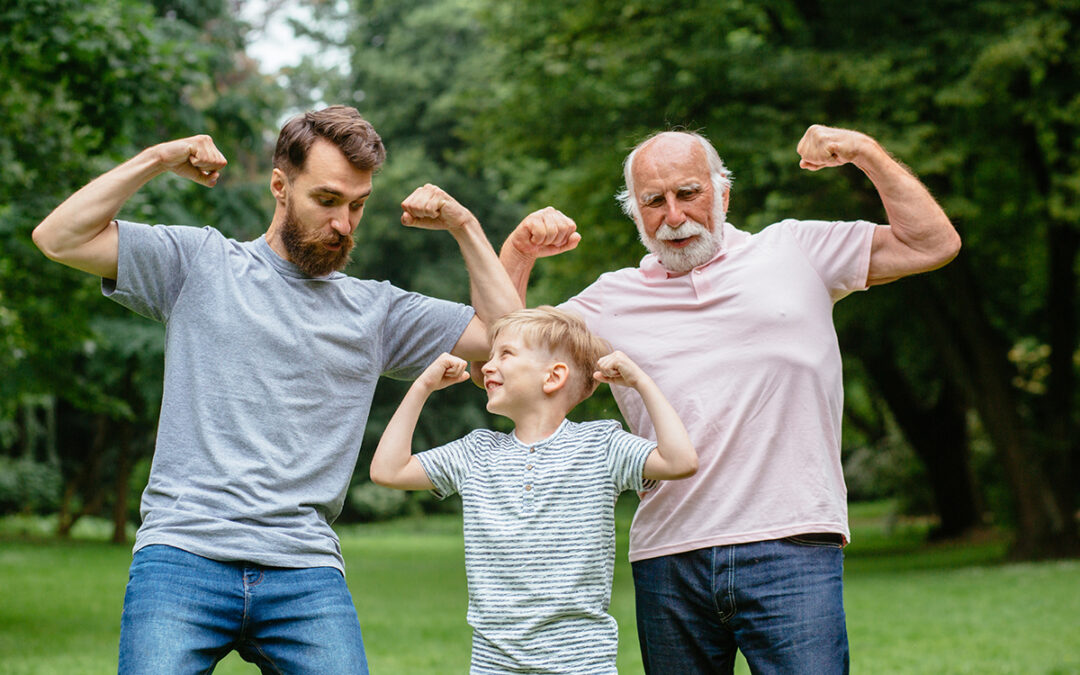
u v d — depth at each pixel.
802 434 2.84
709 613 2.87
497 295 2.97
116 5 8.12
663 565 2.91
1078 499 15.26
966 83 11.20
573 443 2.73
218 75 21.08
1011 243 15.56
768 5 13.33
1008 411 13.52
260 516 2.56
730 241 3.06
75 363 21.03
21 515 27.03
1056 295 14.31
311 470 2.64
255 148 18.27
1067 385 14.31
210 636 2.51
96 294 11.27
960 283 13.47
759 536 2.80
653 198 2.92
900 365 18.59
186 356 2.64
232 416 2.60
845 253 2.95
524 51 14.98
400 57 31.09
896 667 6.41
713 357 2.90
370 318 2.82
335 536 2.72
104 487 28.50
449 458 2.80
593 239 14.23
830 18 12.53
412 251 30.14
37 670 6.59
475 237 2.99
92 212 2.54
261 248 2.77
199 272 2.68
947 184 12.77
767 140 11.70
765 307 2.89
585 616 2.62
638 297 3.07
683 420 2.90
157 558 2.51
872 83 11.50
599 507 2.66
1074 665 6.26
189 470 2.58
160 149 2.58
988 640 7.40
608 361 2.74
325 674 2.54
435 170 29.72
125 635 2.46
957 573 12.53
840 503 2.88
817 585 2.78
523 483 2.68
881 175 2.81
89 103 8.13
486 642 2.64
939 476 18.66
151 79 8.29
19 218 9.09
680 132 3.03
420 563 18.19
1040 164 13.41
